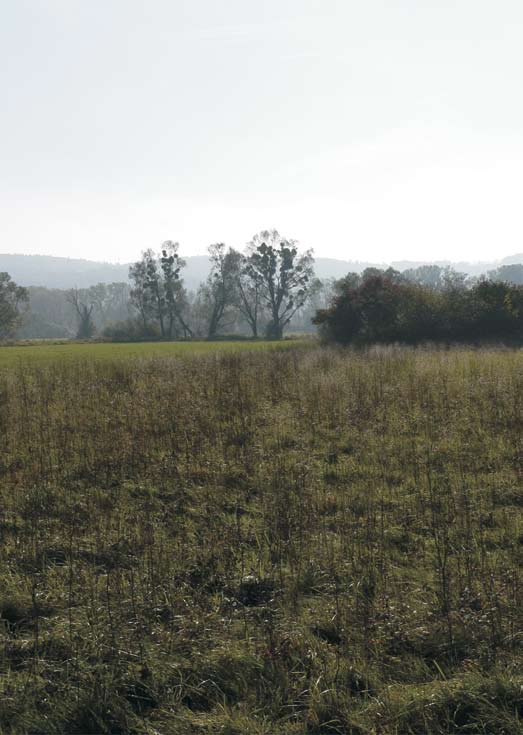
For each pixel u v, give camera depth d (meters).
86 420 11.99
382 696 3.93
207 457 9.47
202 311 83.56
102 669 4.23
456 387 13.74
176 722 3.80
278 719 3.82
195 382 15.66
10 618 5.08
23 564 5.96
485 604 4.91
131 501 7.80
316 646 4.48
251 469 8.88
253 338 75.94
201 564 5.94
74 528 6.82
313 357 20.88
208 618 4.88
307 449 10.02
